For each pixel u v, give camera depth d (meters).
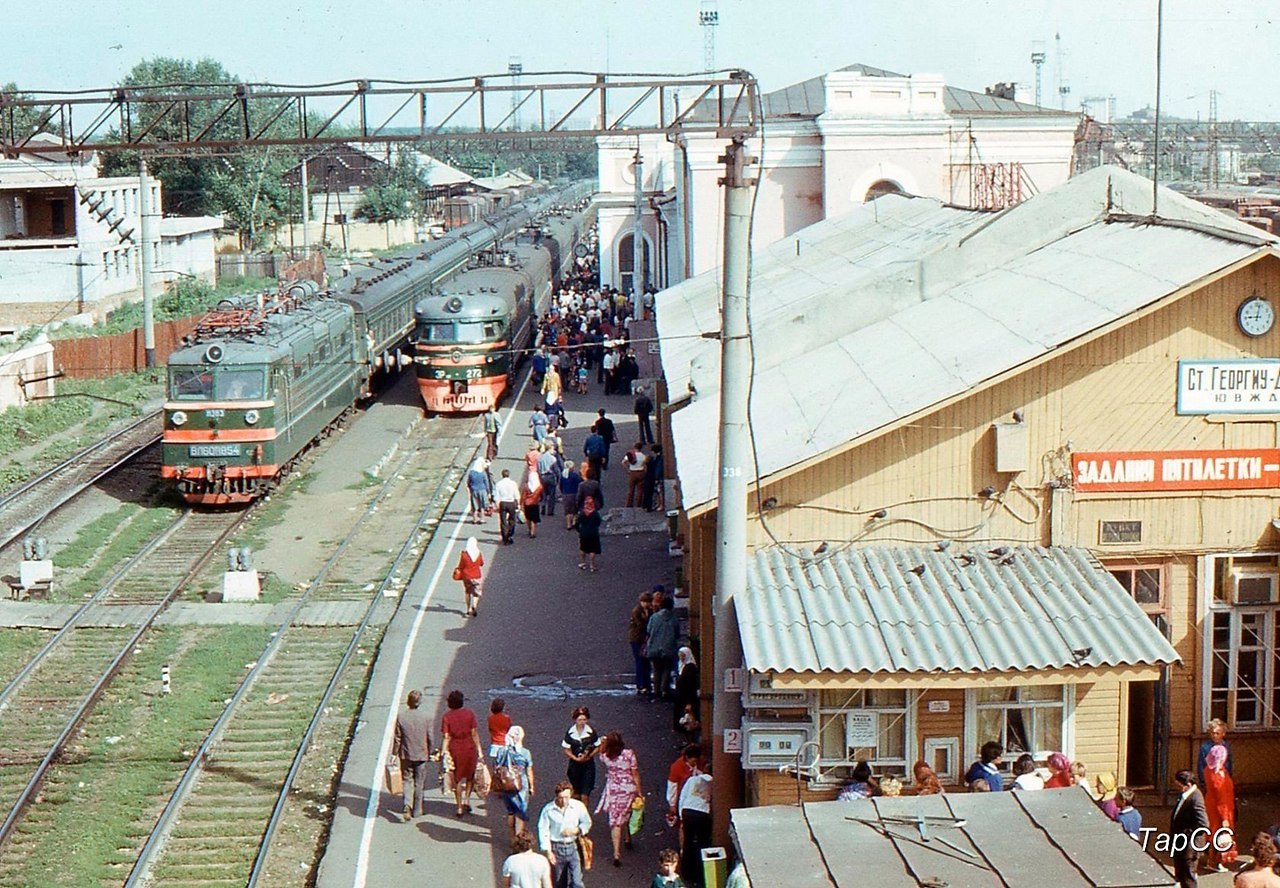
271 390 32.16
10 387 43.41
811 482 15.71
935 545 15.83
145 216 50.22
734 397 14.31
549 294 63.91
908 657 13.82
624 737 19.09
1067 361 15.61
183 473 31.78
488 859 15.66
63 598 25.48
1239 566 16.00
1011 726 14.98
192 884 15.21
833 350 19.75
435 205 99.88
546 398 40.25
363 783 17.69
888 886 10.16
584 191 127.88
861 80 39.41
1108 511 15.79
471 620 24.27
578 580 26.56
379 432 40.78
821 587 15.09
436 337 42.75
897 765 14.88
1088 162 53.59
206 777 18.03
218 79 83.25
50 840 16.23
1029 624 14.34
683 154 40.62
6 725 19.70
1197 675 16.03
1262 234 16.52
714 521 16.88
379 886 14.96
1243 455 15.76
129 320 58.88
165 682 20.97
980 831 11.02
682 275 45.31
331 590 26.20
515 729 15.91
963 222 26.39
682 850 15.16
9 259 59.44
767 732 14.59
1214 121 59.94
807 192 40.47
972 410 15.69
